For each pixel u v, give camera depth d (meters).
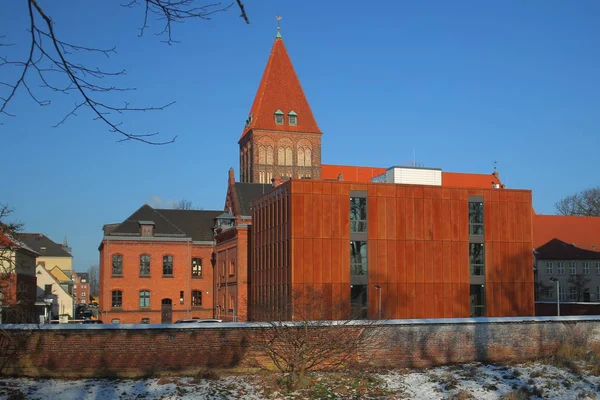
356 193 51.69
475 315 53.41
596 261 89.81
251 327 31.72
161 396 26.98
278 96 103.06
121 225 76.38
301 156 102.62
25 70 8.54
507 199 55.06
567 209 110.25
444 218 53.28
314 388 28.59
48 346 30.23
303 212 50.47
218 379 30.12
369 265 51.22
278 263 53.50
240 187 80.38
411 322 33.66
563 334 35.88
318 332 31.30
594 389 28.41
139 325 30.84
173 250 77.19
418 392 28.16
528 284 55.03
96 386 28.33
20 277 63.12
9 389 27.33
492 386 28.72
